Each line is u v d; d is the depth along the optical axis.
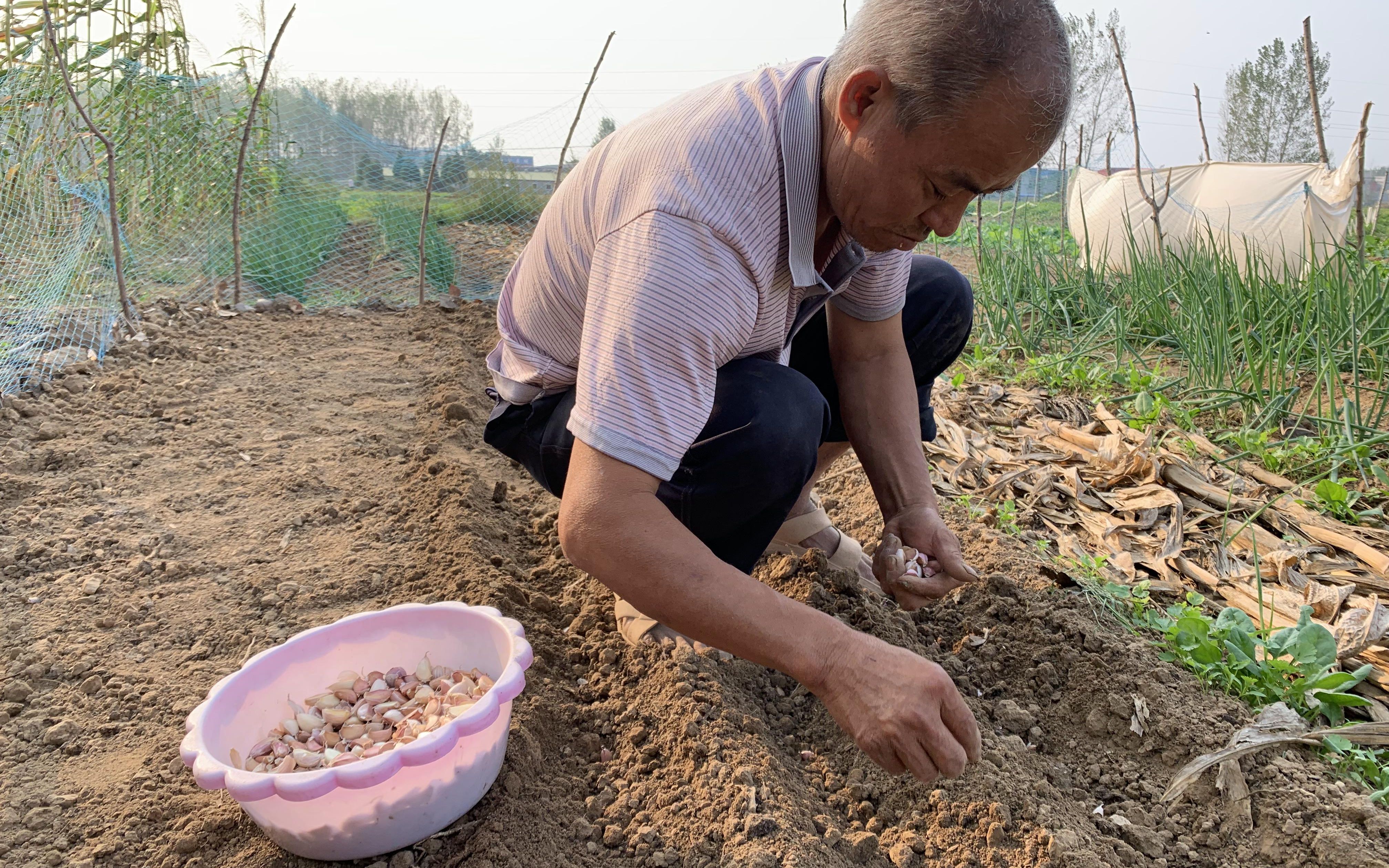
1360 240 4.68
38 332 4.01
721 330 1.31
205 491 2.77
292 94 6.43
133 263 5.14
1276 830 1.52
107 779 1.60
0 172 4.39
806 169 1.33
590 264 1.47
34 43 5.14
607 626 2.00
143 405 3.46
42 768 1.63
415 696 1.60
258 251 5.63
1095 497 2.87
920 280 2.11
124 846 1.45
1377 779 1.64
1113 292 5.16
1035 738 1.77
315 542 2.46
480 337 4.81
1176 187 6.82
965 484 2.96
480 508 2.55
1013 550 2.41
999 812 1.47
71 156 4.82
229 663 1.94
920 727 1.20
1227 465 3.08
